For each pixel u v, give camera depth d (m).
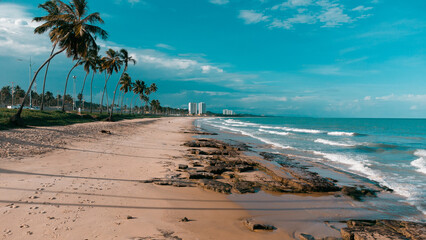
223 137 33.06
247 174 11.94
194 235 5.40
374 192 9.59
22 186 7.40
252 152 19.28
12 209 5.82
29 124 24.05
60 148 14.41
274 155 17.83
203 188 9.27
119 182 9.05
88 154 13.88
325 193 9.40
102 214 6.07
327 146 23.98
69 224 5.35
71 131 21.84
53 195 6.98
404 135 42.50
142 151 17.06
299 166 14.19
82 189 7.78
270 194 9.05
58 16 23.64
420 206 8.12
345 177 11.92
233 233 5.69
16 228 4.97
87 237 4.85
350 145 24.67
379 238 5.43
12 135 15.31
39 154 12.24
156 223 5.85
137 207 6.81
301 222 6.64
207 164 13.82
